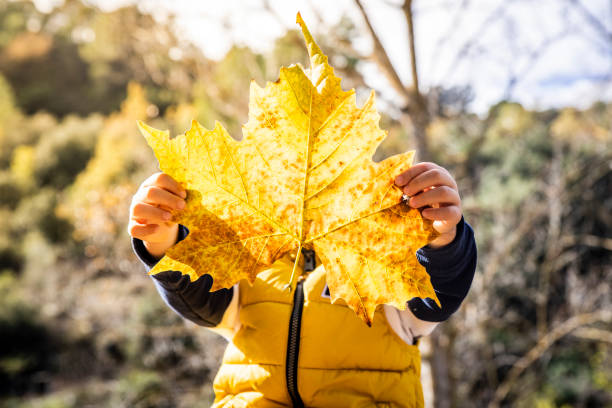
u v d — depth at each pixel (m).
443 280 0.92
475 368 5.17
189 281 0.97
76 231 12.86
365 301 0.69
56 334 10.34
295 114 0.67
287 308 1.00
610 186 5.82
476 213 4.41
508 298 6.22
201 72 3.97
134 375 7.30
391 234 0.70
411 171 0.72
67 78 27.95
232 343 1.07
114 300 8.78
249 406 0.96
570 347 6.43
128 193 10.08
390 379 0.97
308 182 0.70
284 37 3.28
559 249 4.88
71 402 8.17
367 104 0.68
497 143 9.60
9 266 14.50
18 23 31.03
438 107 3.33
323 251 0.70
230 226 0.69
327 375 0.94
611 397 7.17
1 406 8.88
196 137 0.66
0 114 24.09
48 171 19.59
